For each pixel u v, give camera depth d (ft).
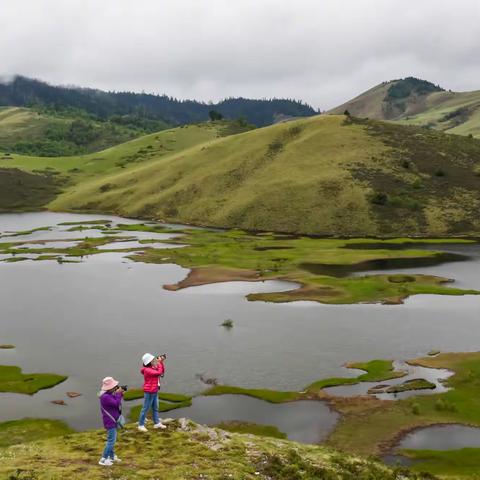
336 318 255.09
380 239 525.34
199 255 430.20
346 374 185.57
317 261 402.11
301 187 643.04
